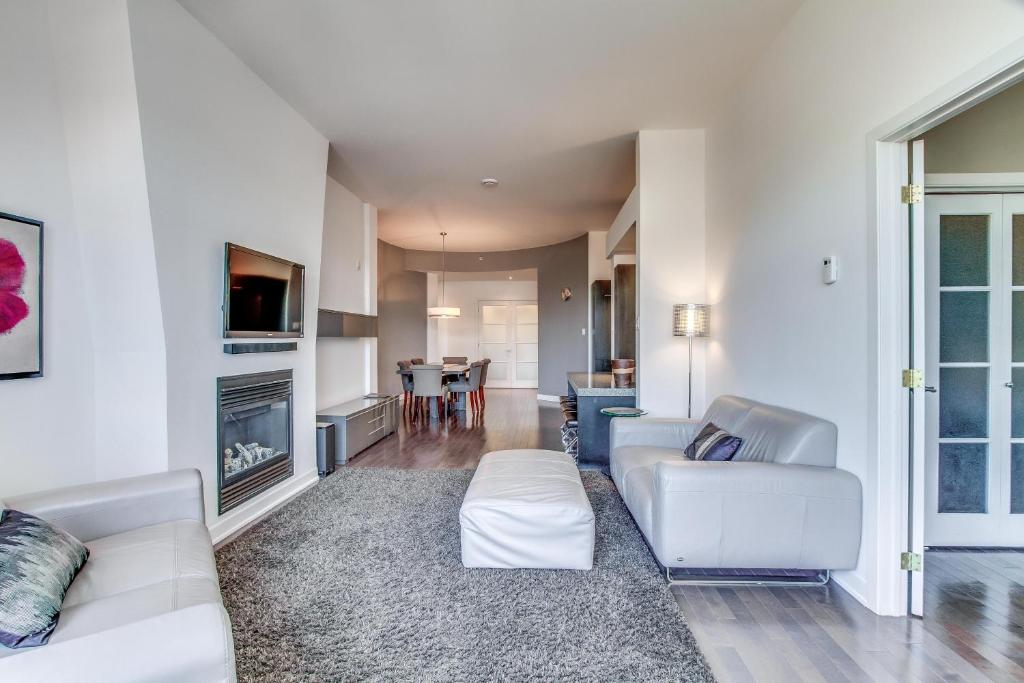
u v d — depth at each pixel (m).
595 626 1.91
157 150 2.32
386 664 1.68
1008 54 1.45
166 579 1.52
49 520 1.71
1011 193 2.63
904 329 2.01
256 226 3.12
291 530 2.90
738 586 2.29
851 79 2.18
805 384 2.55
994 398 2.65
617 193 5.74
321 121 3.78
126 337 2.38
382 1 2.45
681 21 2.65
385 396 5.92
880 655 1.77
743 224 3.30
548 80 3.24
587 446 4.37
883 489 2.03
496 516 2.39
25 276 2.10
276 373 3.32
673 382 4.06
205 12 2.51
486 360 7.52
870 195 2.06
